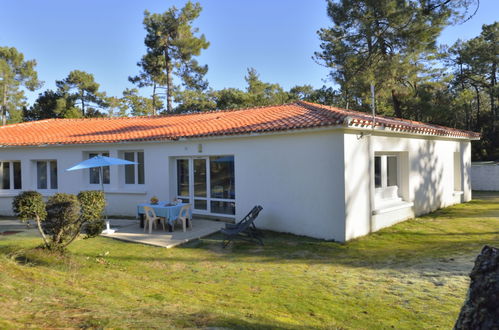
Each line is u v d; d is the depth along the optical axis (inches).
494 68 1486.2
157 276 274.5
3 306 161.8
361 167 398.3
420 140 529.0
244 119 541.3
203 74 1624.0
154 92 1761.8
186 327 153.9
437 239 385.1
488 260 106.3
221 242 385.1
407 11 869.2
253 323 170.1
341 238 374.3
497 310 96.8
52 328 140.2
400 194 501.7
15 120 1833.2
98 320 154.1
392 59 964.6
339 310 205.6
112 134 592.7
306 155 398.6
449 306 208.5
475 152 1428.4
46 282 218.1
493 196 773.9
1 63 1731.1
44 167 606.5
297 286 249.1
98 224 319.3
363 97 1147.3
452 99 1273.4
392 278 263.7
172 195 530.6
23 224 501.0
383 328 180.9
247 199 450.9
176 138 500.7
